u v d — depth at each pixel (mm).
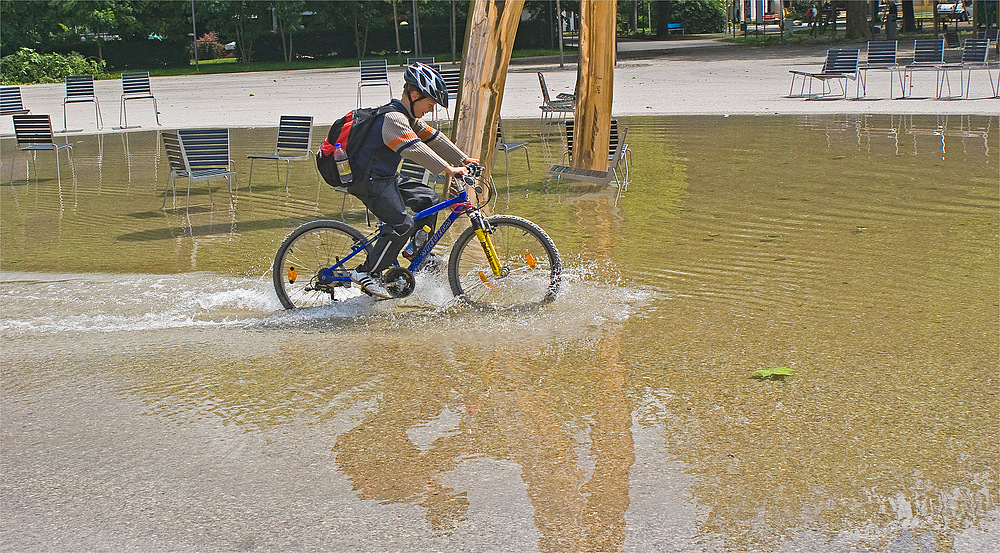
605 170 10625
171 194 11070
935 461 3713
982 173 10164
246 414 4422
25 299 6512
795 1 48500
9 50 46906
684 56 38562
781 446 3891
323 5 49000
